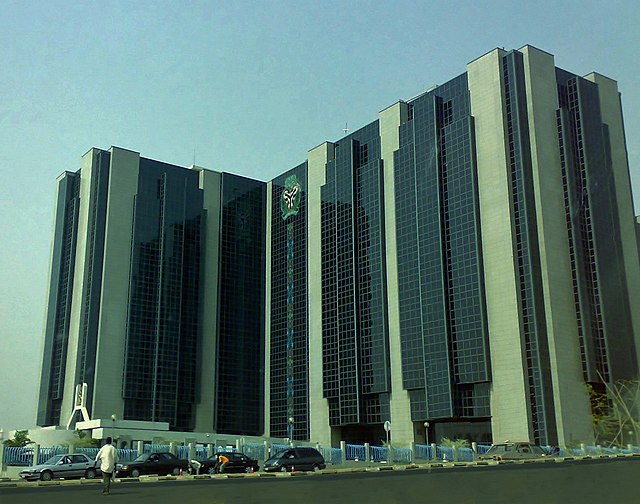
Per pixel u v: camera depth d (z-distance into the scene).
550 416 88.75
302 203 138.00
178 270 134.12
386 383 108.62
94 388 120.81
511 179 98.44
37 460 60.94
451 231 103.62
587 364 92.88
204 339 135.12
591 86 106.56
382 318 111.94
